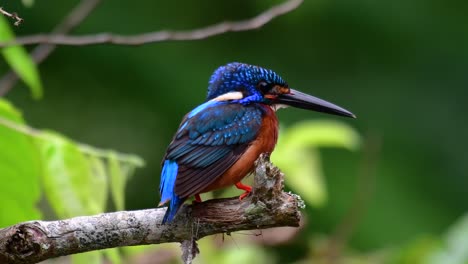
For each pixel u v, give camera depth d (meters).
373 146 8.95
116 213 5.43
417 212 13.65
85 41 7.07
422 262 8.17
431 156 14.55
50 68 13.91
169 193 6.11
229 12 14.63
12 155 6.01
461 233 8.05
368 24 14.79
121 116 13.89
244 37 14.77
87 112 13.89
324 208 13.31
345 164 13.68
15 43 6.76
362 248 12.95
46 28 13.67
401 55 15.03
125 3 14.37
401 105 14.84
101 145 13.67
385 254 8.66
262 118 6.86
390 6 14.81
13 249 5.10
